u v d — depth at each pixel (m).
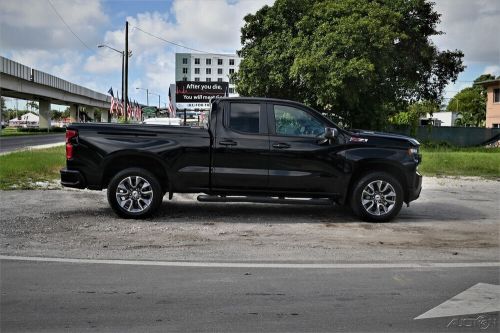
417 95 38.34
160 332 3.87
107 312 4.28
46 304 4.45
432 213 9.44
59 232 7.28
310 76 29.19
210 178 8.16
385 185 8.33
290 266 5.73
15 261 5.80
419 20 36.06
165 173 8.29
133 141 8.12
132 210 8.21
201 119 10.34
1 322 4.04
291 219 8.59
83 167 8.13
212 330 3.92
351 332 3.92
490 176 16.48
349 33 29.69
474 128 44.31
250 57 33.44
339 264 5.84
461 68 40.59
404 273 5.52
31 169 14.66
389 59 31.50
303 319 4.17
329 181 8.25
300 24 31.78
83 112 100.44
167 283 5.07
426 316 4.28
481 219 8.86
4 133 64.81
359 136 8.34
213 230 7.61
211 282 5.12
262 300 4.61
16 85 52.97
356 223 8.33
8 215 8.45
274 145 8.14
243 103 8.33
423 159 21.41
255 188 8.20
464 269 5.71
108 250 6.36
